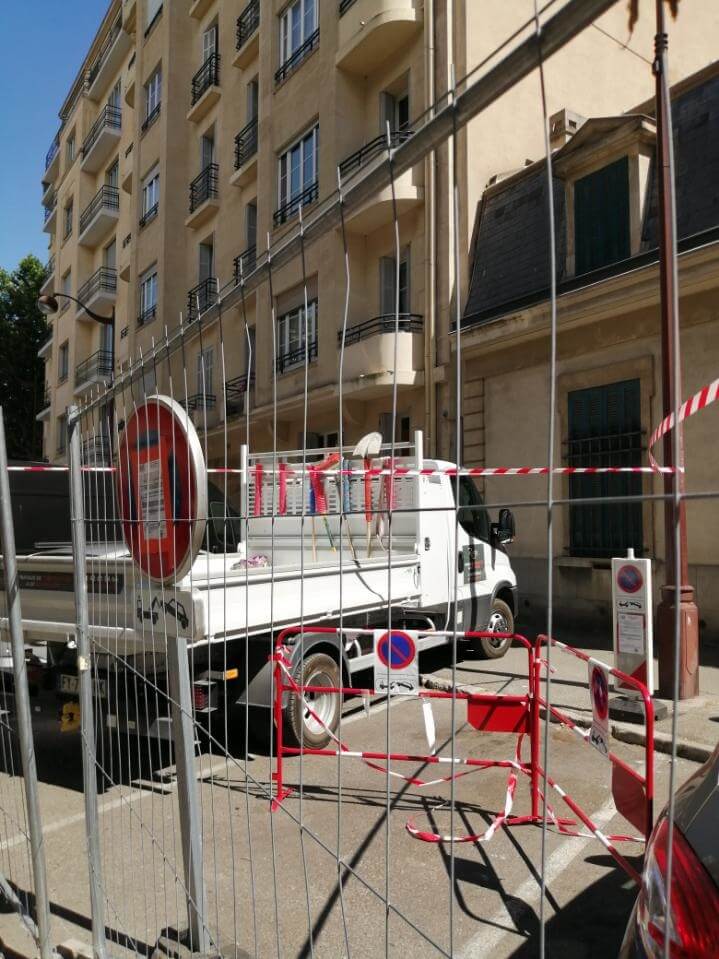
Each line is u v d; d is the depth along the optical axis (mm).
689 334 9125
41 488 8008
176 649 2391
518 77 1235
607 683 2953
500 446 11477
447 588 7129
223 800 4621
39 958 2807
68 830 4246
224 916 3197
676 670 1069
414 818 4266
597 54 14000
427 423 12508
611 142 9953
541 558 10852
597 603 10055
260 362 15602
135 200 23953
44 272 38344
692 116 9562
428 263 12555
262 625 4848
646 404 9562
